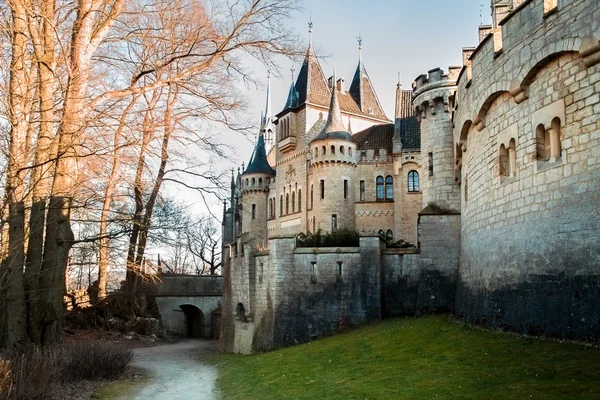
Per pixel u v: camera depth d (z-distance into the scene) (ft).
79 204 58.85
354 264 86.69
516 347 41.70
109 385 57.93
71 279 134.92
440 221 81.51
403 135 168.66
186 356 97.81
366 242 87.10
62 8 56.65
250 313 94.99
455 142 74.13
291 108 192.44
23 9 49.88
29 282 55.47
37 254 55.57
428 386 35.73
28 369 43.16
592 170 38.75
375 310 84.94
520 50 47.42
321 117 189.26
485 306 54.44
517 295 47.34
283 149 196.24
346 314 85.35
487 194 55.72
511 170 50.47
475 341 47.93
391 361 49.37
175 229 71.56
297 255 88.28
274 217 207.62
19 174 49.26
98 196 57.00
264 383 53.67
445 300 78.84
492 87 52.85
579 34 39.83
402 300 85.97
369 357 54.19
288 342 86.17
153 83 60.34
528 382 31.78
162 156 66.08
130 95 61.11
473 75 58.90
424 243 81.56
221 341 109.70
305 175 183.52
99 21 61.16
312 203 175.01
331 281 86.74
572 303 39.60
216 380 63.26
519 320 46.68
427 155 87.04
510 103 50.49
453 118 78.33
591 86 39.24
